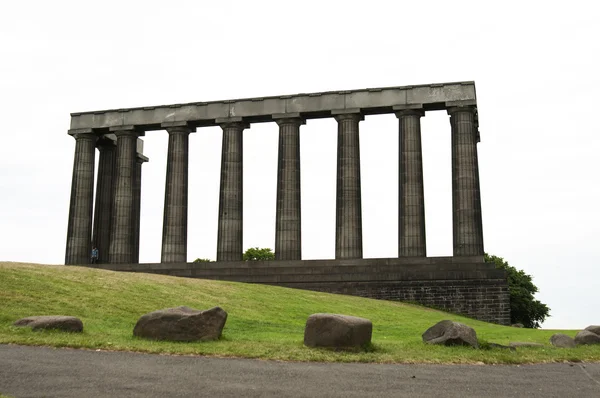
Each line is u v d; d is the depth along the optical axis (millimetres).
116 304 31219
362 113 63219
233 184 63812
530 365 21188
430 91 61031
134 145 68438
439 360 20453
